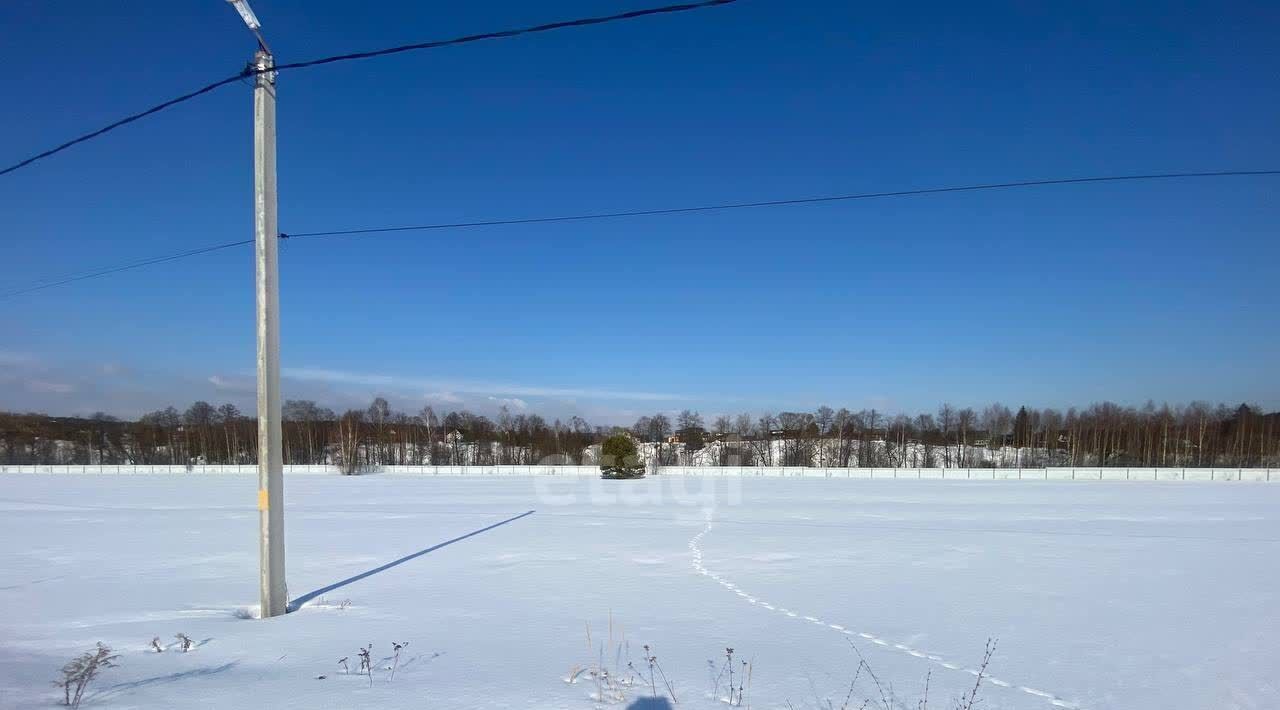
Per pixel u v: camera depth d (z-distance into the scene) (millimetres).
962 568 11141
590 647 6590
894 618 7879
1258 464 54469
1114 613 8188
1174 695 5520
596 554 12500
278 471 8047
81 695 5078
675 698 5195
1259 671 6113
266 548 7855
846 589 9469
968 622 7719
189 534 15695
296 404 67500
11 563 11820
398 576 10391
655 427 64875
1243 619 7945
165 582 10047
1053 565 11445
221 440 63156
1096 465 56844
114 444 63562
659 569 10977
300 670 5809
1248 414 58031
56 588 9617
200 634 7047
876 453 61062
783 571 10828
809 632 7238
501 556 12297
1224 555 12562
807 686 5527
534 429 65625
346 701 5055
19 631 7230
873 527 16766
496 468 44219
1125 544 13945
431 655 6277
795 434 63031
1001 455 60906
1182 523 17828
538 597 8906
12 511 21500
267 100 7914
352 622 7574
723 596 9000
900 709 5066
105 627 7391
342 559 12008
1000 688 5602
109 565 11562
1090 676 5941
